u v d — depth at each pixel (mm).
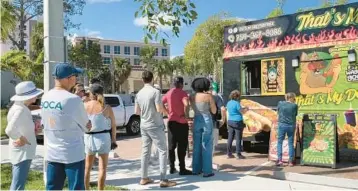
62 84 4535
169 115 8164
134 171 8797
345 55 9156
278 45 10516
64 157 4410
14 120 5309
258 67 11148
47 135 4492
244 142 11664
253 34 11094
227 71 11734
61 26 7441
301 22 10016
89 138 6195
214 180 7691
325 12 9539
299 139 9367
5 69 17312
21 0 32094
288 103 9000
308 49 9867
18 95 5418
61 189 4539
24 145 5410
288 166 9031
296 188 6992
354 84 9031
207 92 8180
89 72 51500
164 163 7230
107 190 6918
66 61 7500
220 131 11258
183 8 6273
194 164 8195
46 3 7328
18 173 5410
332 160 8594
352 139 9070
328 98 9516
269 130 10555
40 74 18141
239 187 7113
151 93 7133
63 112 4363
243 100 11250
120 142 14953
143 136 7375
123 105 16953
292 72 10211
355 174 8016
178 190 6977
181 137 8141
